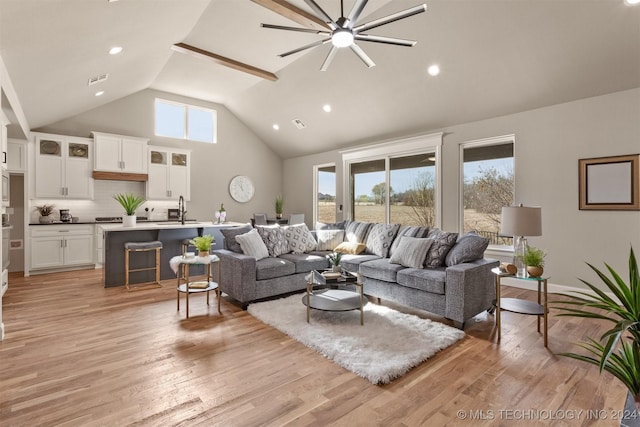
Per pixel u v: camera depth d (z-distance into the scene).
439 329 2.89
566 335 2.85
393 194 6.18
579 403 1.86
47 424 1.67
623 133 3.58
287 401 1.88
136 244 4.40
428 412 1.78
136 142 6.19
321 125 6.73
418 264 3.51
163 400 1.88
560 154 4.05
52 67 3.31
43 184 5.32
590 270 3.85
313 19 3.71
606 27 3.11
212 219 7.59
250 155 8.27
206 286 3.44
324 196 7.86
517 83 4.03
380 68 4.72
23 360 2.34
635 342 1.25
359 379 2.11
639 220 3.51
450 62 4.14
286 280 3.86
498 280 2.84
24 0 2.01
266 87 6.34
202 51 4.75
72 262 5.46
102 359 2.37
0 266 2.70
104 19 2.72
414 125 5.51
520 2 3.18
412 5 3.60
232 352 2.49
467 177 5.10
